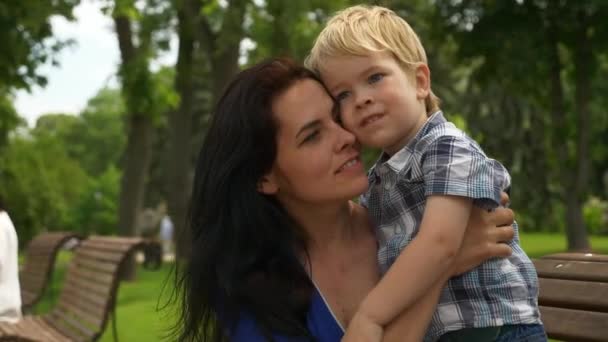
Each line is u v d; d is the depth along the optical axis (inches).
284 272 95.8
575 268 115.1
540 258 123.6
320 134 94.0
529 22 880.9
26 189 1199.6
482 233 92.7
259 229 95.3
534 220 1640.0
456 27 928.9
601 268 111.7
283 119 93.4
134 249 240.7
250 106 94.3
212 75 748.6
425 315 89.7
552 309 112.0
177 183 839.1
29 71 652.1
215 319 97.5
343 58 97.6
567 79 1005.2
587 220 1635.1
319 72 99.9
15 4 617.9
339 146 94.0
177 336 103.3
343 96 98.7
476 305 93.4
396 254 97.2
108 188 1812.3
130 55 700.0
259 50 704.4
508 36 877.2
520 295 95.1
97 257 266.2
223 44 682.2
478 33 896.9
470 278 93.7
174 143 850.1
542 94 975.6
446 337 96.1
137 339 345.7
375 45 97.2
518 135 1606.8
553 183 1621.6
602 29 876.0
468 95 1617.9
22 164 1253.1
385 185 100.9
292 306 94.7
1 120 895.1
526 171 1622.8
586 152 910.4
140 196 716.7
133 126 713.0
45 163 1686.8
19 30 626.5
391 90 96.8
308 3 682.8
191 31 802.8
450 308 94.0
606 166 1833.2
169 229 1230.9
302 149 93.1
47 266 335.9
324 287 97.8
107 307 234.2
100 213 1784.0
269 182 96.3
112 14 639.1
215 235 96.5
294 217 99.0
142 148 714.2
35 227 1226.0
